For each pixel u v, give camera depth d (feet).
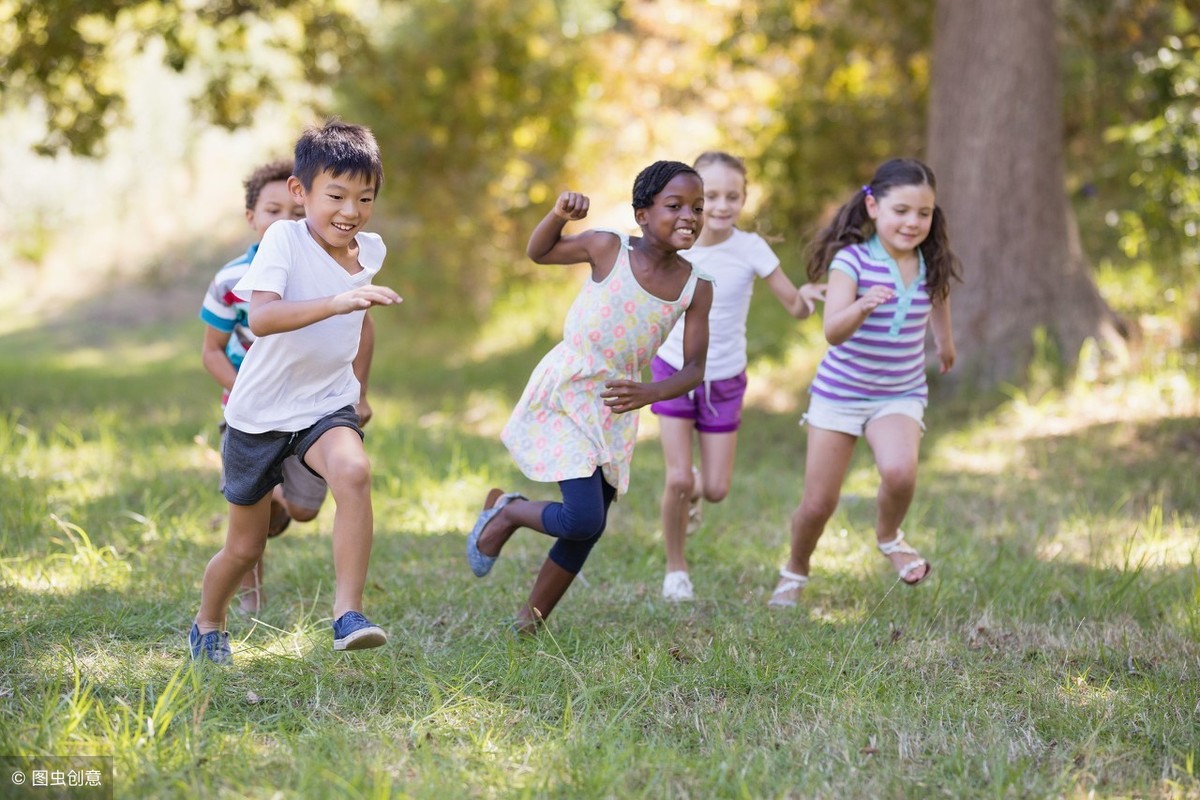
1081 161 59.26
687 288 20.54
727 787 15.46
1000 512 33.06
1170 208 49.44
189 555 26.63
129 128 59.47
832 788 15.58
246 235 115.65
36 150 56.75
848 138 60.90
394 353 71.97
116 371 77.87
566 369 20.66
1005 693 19.08
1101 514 32.12
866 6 58.65
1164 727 17.66
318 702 17.79
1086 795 15.47
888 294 21.90
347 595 17.80
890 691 18.97
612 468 20.93
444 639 21.30
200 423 46.57
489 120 72.13
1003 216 46.37
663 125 71.15
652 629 22.34
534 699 18.33
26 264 119.24
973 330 46.44
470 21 70.85
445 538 29.45
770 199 62.54
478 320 71.97
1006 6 46.37
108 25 56.29
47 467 35.91
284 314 16.89
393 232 74.69
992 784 15.69
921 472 38.32
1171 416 40.91
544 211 72.23
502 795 14.98
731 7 63.77
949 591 24.70
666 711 18.13
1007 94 46.39
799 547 24.34
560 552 21.42
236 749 16.05
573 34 74.64
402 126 71.36
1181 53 49.08
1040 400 44.04
